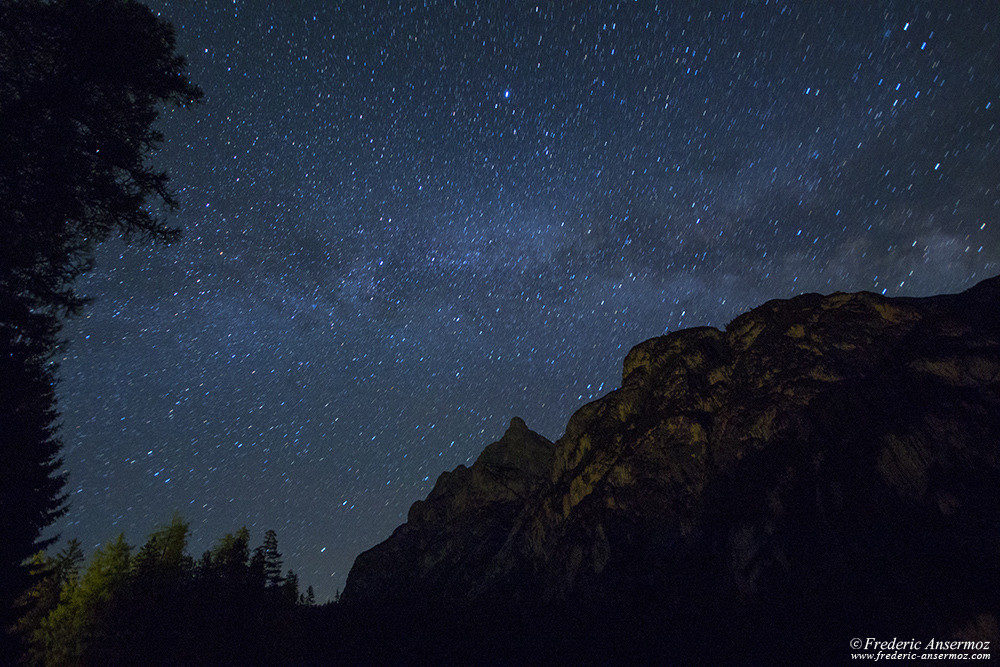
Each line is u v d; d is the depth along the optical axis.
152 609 40.25
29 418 16.36
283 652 34.16
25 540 22.81
